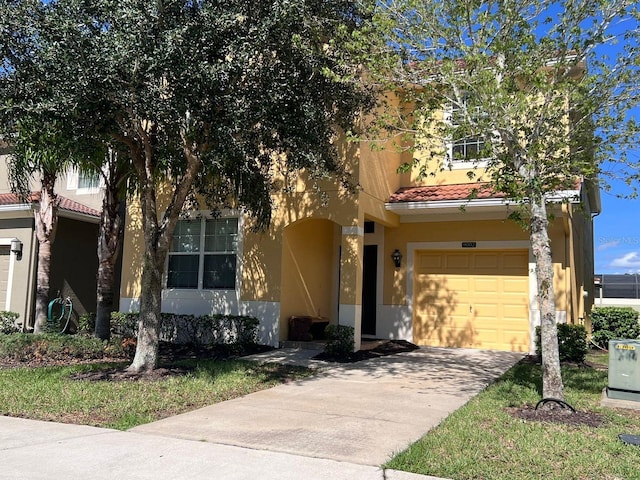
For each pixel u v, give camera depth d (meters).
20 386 8.77
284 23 8.74
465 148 14.57
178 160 11.23
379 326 15.55
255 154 10.43
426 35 8.93
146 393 8.48
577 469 5.32
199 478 5.04
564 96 8.30
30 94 8.38
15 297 16.94
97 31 8.35
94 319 16.52
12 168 11.92
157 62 8.05
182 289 15.19
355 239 12.98
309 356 12.64
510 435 6.42
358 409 7.82
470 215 14.63
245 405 8.04
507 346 14.25
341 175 11.74
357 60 9.34
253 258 14.34
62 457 5.58
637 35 8.21
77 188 19.03
